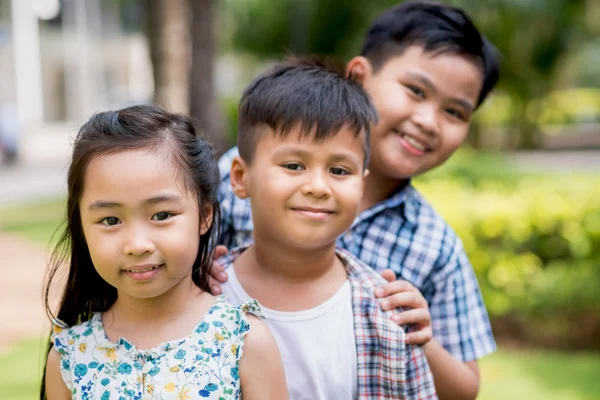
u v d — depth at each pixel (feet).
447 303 5.96
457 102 5.92
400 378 4.77
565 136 68.59
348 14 42.52
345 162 4.72
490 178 20.56
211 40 22.12
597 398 11.38
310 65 5.54
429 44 5.86
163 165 4.19
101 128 4.30
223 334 4.39
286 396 4.55
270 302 4.97
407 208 6.04
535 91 53.31
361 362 4.83
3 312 16.07
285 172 4.69
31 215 28.78
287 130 4.68
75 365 4.42
